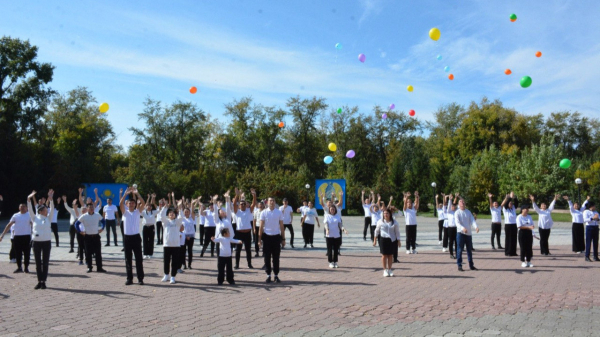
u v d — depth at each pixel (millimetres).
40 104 44312
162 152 63531
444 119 72000
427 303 8234
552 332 6340
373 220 17312
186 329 6648
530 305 7996
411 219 15758
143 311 7758
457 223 12086
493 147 50750
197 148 65125
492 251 16375
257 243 15281
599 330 6426
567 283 10102
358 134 62750
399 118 68188
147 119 61875
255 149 65438
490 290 9383
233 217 14711
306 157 64875
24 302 8492
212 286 10055
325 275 11414
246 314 7520
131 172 48469
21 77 42188
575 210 15719
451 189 47875
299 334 6363
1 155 40344
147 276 11438
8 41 41781
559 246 17734
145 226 14883
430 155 68875
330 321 7043
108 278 11172
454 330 6488
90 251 12070
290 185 48812
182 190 55188
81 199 14391
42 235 9875
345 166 55562
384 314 7457
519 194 45469
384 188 49812
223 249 10297
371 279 10812
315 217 18125
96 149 59875
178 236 10656
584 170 48500
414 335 6273
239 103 65188
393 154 60562
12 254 14117
